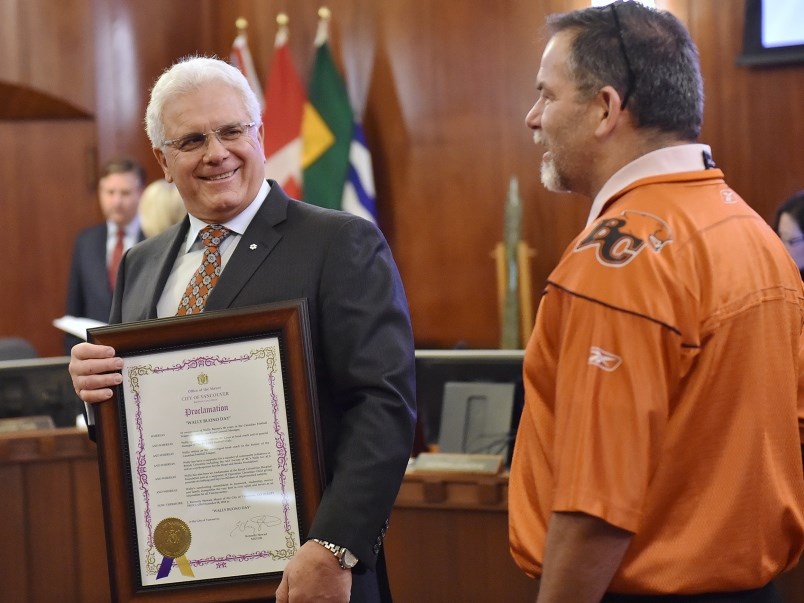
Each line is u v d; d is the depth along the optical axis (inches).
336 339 72.9
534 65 232.4
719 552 54.2
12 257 257.9
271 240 75.9
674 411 54.6
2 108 253.3
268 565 70.1
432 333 242.5
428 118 241.4
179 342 71.6
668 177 57.4
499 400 114.7
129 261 84.3
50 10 249.1
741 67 214.1
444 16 239.1
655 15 59.3
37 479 125.6
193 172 74.9
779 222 137.5
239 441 71.0
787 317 57.6
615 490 51.7
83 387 71.6
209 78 74.9
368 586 74.8
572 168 60.3
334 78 239.3
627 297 52.9
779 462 56.7
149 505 71.3
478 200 237.9
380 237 77.6
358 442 69.9
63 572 125.9
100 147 253.3
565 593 52.6
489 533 107.3
